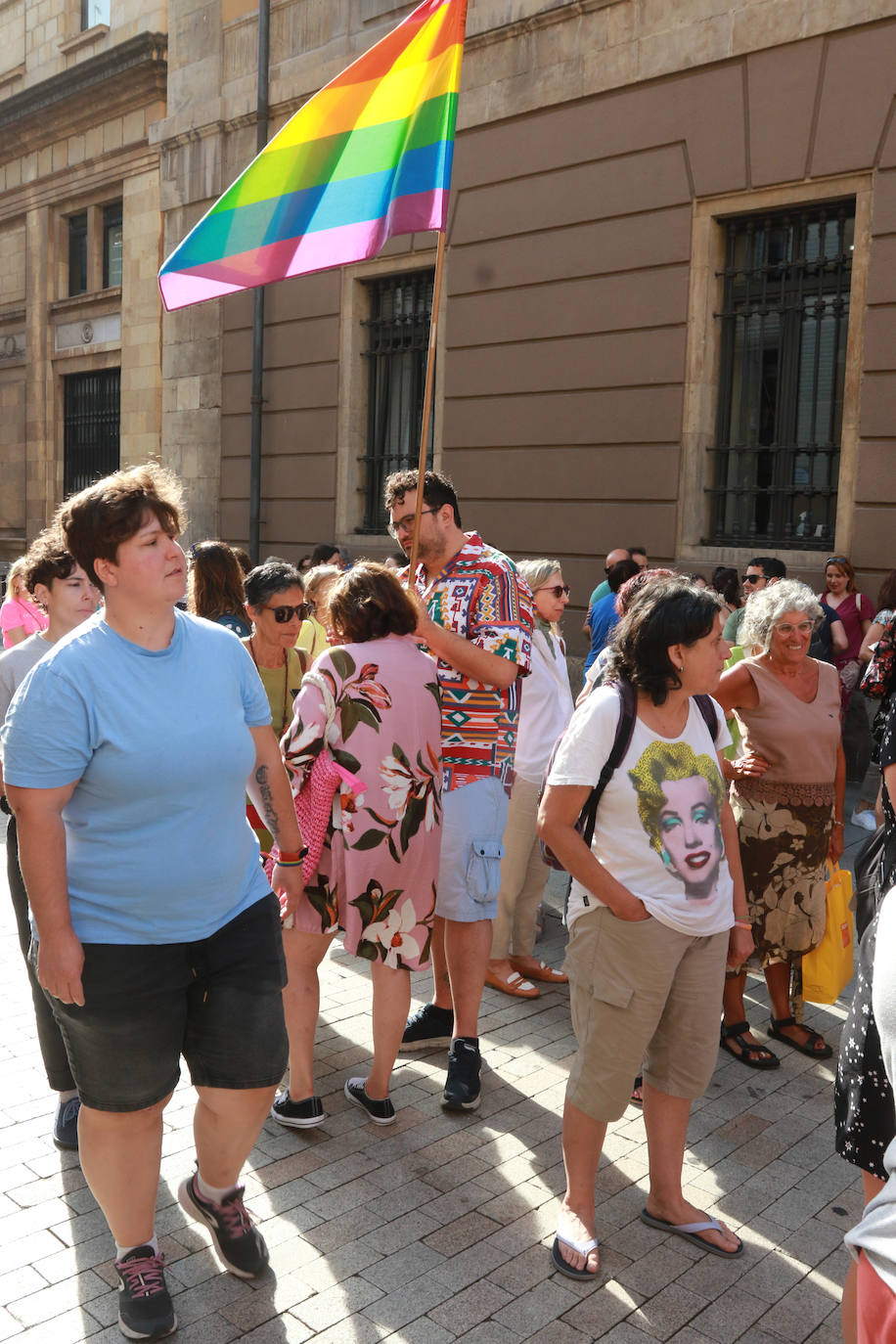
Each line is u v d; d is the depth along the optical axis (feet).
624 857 8.52
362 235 12.26
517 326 33.09
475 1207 9.30
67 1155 9.89
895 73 25.18
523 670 11.43
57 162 55.06
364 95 12.30
